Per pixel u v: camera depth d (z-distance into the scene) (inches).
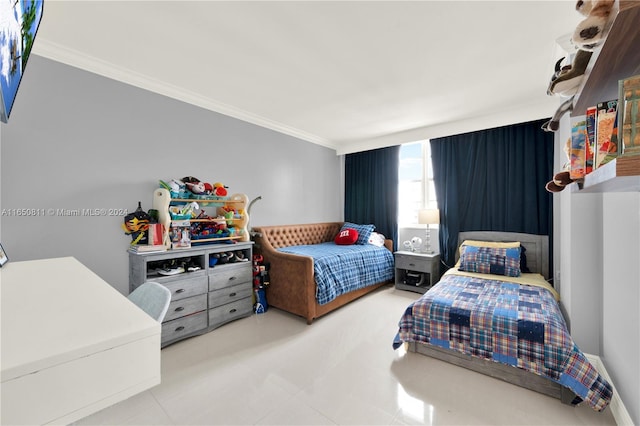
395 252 170.7
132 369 21.1
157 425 60.2
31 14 34.7
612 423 60.2
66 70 88.4
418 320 86.7
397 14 69.3
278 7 67.0
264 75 101.3
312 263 116.3
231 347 95.0
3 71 29.3
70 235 89.5
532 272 131.2
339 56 88.7
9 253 79.4
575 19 71.1
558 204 126.1
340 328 111.0
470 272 125.8
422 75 101.1
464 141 154.6
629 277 56.9
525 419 61.7
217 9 67.7
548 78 103.3
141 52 87.1
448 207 158.6
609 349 69.0
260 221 152.6
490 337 74.9
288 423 60.8
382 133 176.6
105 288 35.6
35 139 83.3
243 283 120.7
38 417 17.0
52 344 18.7
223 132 133.3
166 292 48.6
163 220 101.3
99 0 64.6
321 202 193.5
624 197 59.5
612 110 34.5
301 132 172.6
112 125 98.2
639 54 30.3
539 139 132.5
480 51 85.9
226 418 62.2
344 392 71.1
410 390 71.8
